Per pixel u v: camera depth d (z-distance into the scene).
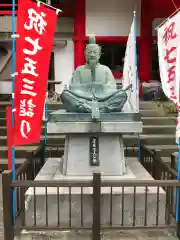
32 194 4.28
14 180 3.89
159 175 5.09
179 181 3.83
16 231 4.05
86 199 4.29
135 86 5.96
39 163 6.16
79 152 4.92
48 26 4.09
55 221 4.31
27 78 3.93
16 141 3.91
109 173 4.92
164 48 4.29
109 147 4.93
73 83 5.23
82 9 11.83
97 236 3.82
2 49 12.92
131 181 3.84
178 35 3.86
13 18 3.83
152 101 11.80
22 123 3.94
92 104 4.78
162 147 8.49
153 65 13.64
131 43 6.26
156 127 9.35
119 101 4.85
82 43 12.05
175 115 10.52
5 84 12.39
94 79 5.19
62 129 4.66
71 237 4.09
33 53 3.95
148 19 12.01
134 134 9.20
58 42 12.38
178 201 3.97
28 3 3.82
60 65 12.88
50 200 4.28
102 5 11.91
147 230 4.14
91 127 4.65
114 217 4.32
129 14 12.01
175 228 4.02
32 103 4.02
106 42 12.36
